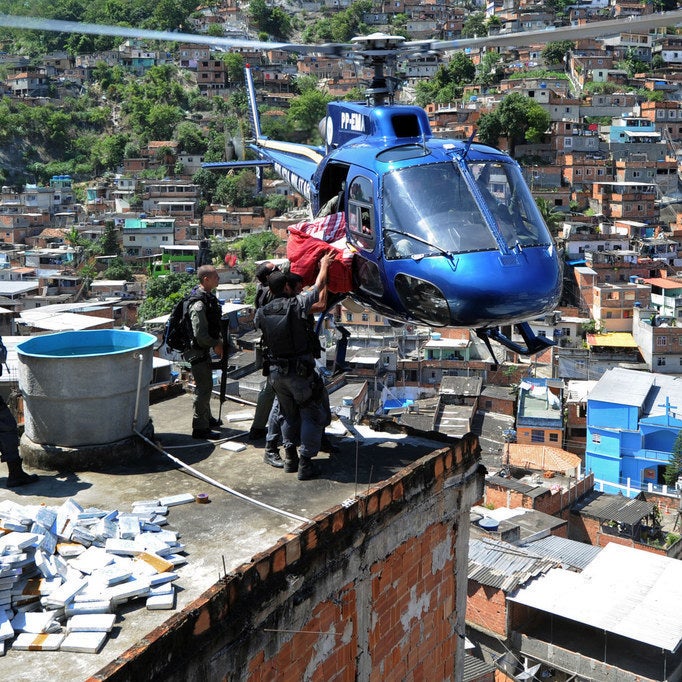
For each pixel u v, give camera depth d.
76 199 106.31
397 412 45.22
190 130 112.19
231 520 5.78
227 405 8.70
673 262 66.81
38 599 4.67
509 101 85.12
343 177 8.27
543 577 22.61
